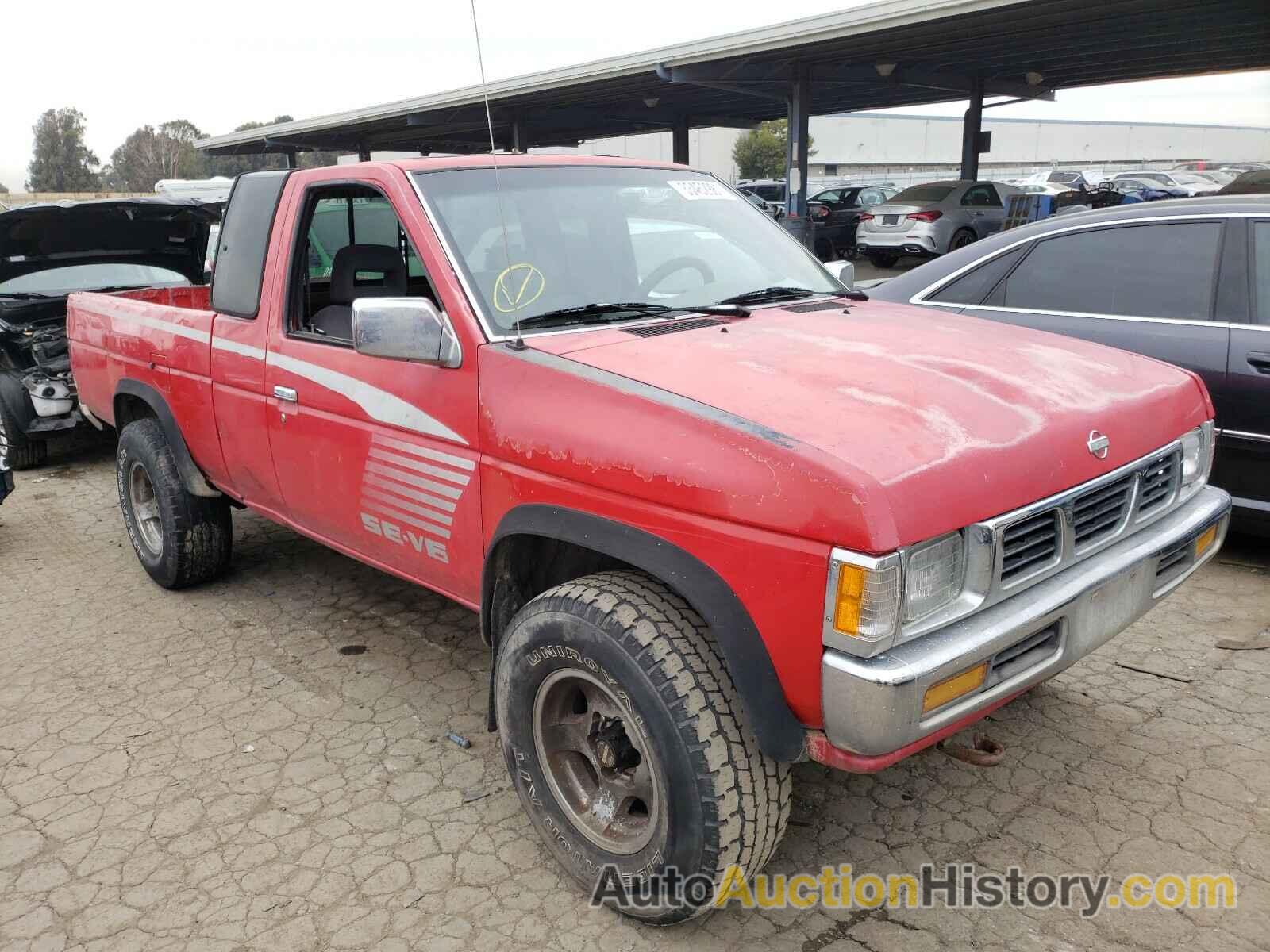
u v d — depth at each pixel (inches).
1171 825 112.2
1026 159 2827.3
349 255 149.0
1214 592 175.6
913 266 850.8
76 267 305.9
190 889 106.1
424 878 107.1
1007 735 132.0
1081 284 193.6
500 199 114.6
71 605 187.0
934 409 91.7
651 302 126.7
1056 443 92.9
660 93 817.5
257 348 145.8
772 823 90.4
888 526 77.5
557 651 97.3
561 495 99.8
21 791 125.3
